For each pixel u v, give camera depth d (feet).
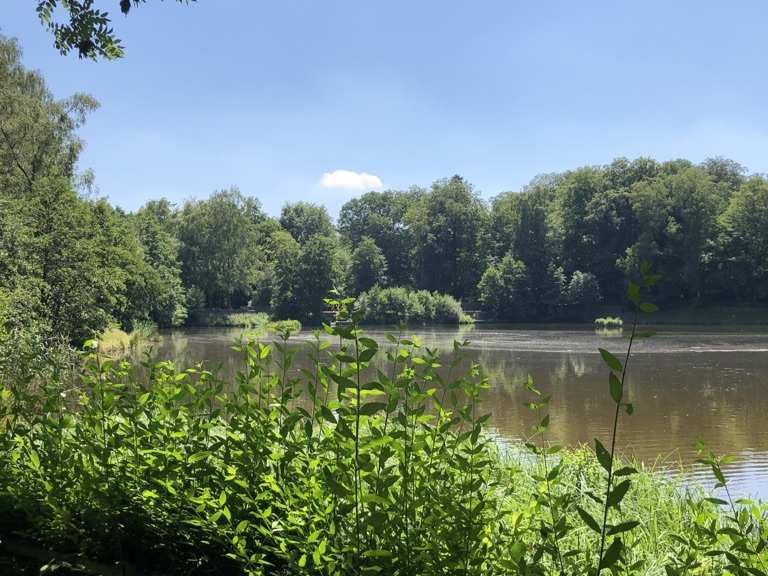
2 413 11.76
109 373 11.81
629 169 289.94
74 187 110.22
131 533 9.58
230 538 8.58
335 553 7.51
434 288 310.45
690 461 40.24
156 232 207.92
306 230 367.66
